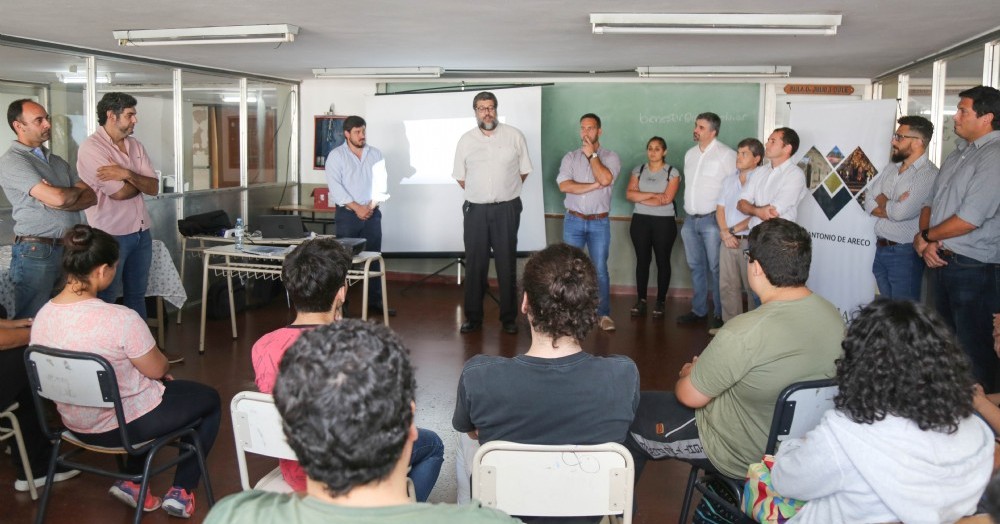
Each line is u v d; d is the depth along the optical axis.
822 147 4.94
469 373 1.87
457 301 6.91
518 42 5.11
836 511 1.53
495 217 5.54
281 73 7.23
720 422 2.24
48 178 3.97
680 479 3.28
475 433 2.14
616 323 6.15
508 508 1.79
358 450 0.96
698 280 6.11
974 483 1.46
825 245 4.96
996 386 3.63
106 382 2.42
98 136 4.25
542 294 1.83
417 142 7.25
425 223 7.34
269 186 7.63
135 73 5.95
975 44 4.61
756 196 5.09
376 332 1.05
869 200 4.54
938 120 5.35
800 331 2.09
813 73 6.71
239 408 2.17
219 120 6.89
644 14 4.00
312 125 7.95
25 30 4.68
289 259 2.30
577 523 1.86
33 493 3.02
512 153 5.49
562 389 1.83
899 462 1.44
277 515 0.99
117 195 4.22
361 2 3.82
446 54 5.77
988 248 3.53
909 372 1.44
